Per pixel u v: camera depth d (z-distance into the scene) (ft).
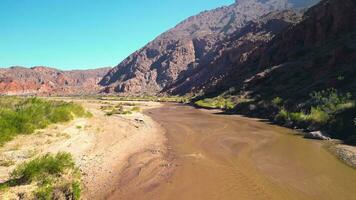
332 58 147.95
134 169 54.95
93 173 51.37
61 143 64.75
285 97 134.00
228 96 201.98
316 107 100.94
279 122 105.91
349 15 193.47
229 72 312.09
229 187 45.57
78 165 53.78
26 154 53.36
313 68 157.99
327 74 141.90
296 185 45.39
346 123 79.66
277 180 47.80
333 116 85.71
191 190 44.68
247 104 150.10
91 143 71.00
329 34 199.00
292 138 78.38
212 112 163.32
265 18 478.18
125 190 44.86
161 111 187.73
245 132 90.43
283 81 165.27
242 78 244.22
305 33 221.05
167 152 68.44
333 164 54.60
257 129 95.40
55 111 88.74
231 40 522.47
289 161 57.57
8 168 45.78
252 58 276.21
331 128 81.30
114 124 102.78
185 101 285.84
